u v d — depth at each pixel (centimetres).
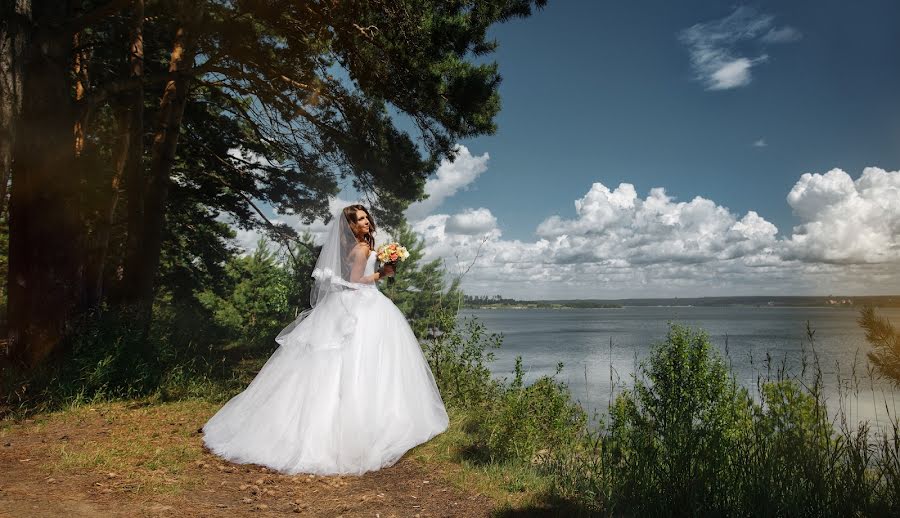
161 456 480
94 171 1182
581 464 486
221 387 830
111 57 1362
